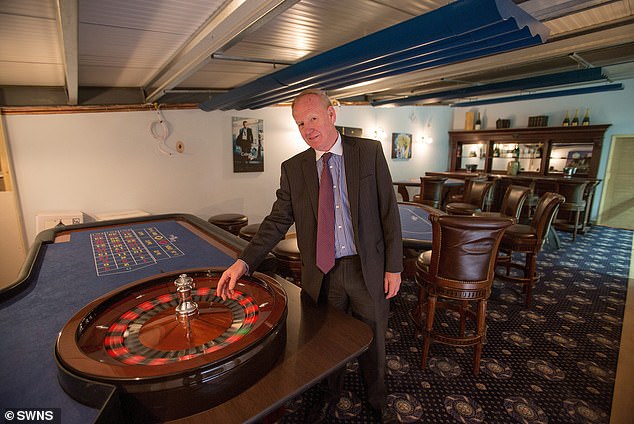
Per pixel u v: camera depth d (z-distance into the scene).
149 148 4.29
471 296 2.04
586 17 2.31
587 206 6.25
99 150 3.92
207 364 0.67
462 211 4.68
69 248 2.00
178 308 0.91
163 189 4.48
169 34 2.12
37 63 2.63
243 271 1.16
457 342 2.08
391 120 7.60
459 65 3.37
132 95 4.06
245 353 0.72
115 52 2.49
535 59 3.04
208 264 1.70
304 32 2.43
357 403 1.90
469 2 1.39
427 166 8.86
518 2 1.90
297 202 1.40
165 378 0.64
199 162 4.76
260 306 0.97
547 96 5.98
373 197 1.39
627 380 2.11
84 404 0.66
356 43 2.05
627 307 3.13
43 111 3.53
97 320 0.90
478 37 1.74
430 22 1.60
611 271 4.11
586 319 2.90
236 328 0.87
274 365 0.82
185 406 0.67
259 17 1.59
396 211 1.43
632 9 2.18
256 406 0.69
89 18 1.85
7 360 0.87
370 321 1.48
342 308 1.52
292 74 2.70
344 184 1.40
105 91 3.86
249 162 5.29
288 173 1.43
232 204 5.20
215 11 1.78
